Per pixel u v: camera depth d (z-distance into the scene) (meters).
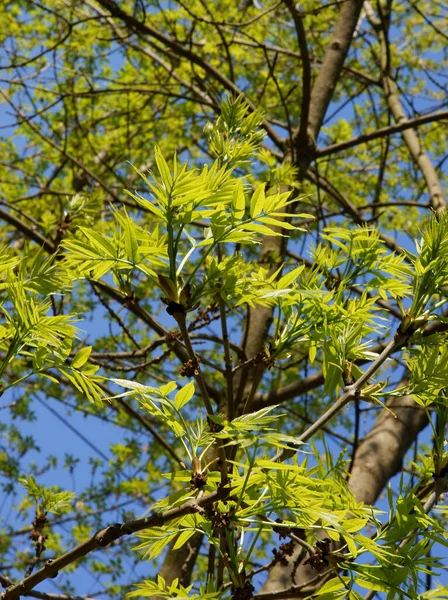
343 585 1.32
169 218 1.36
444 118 4.82
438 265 1.51
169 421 1.43
